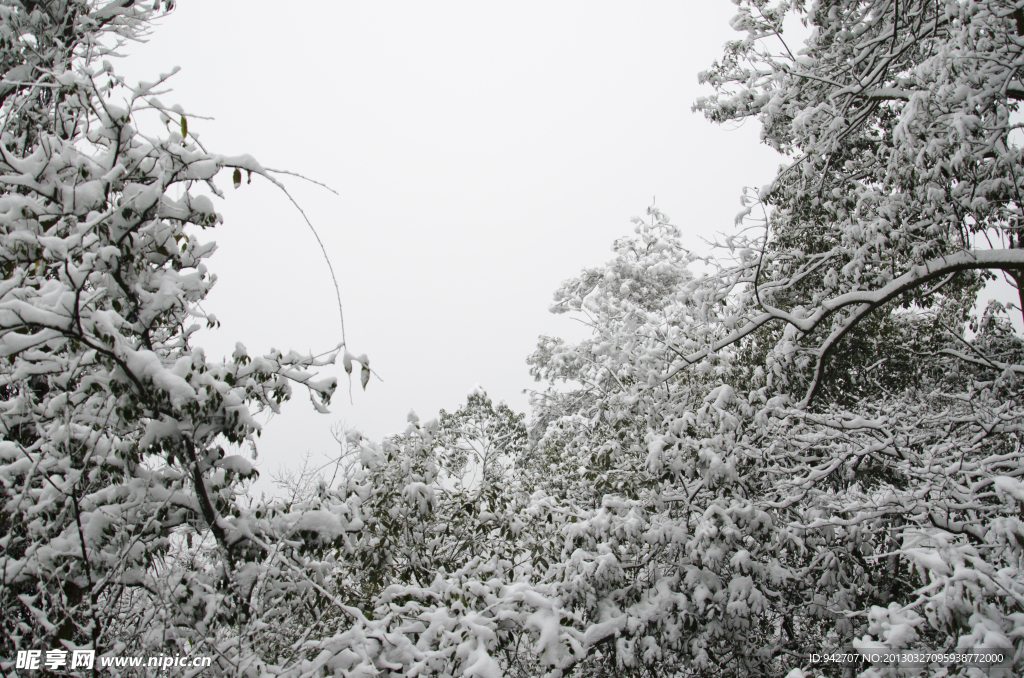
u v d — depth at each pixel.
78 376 4.26
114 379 3.88
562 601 5.75
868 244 9.14
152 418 4.20
